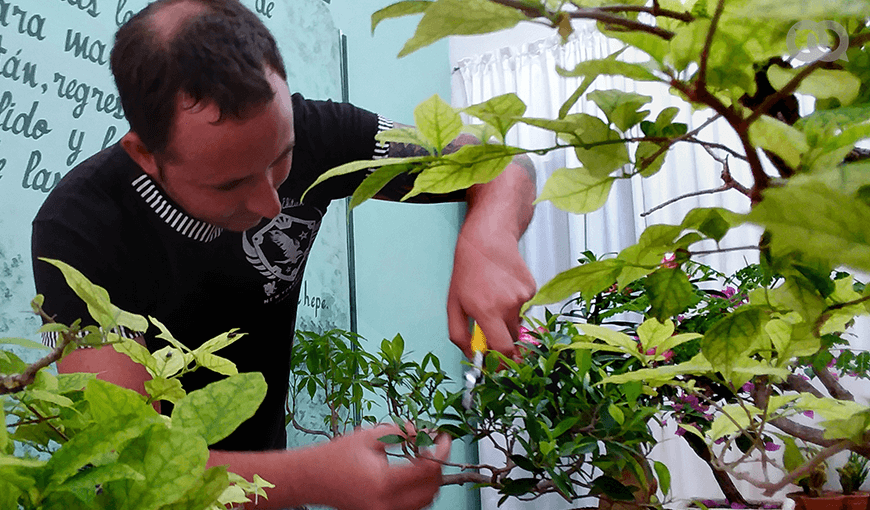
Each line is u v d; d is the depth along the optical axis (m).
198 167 0.78
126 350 0.33
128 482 0.22
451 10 0.18
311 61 1.71
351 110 1.18
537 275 2.30
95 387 0.25
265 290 1.13
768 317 0.25
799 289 0.23
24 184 1.15
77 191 0.90
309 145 1.11
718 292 1.07
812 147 0.19
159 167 0.82
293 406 1.43
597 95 0.24
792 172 0.21
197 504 0.23
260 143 0.78
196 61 0.71
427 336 2.15
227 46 0.73
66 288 0.83
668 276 0.28
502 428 0.76
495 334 0.61
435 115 0.24
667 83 0.19
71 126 1.23
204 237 1.03
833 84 0.21
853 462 1.12
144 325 0.30
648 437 0.70
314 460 0.62
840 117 0.19
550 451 0.67
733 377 0.37
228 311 1.08
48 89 1.19
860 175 0.15
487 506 2.18
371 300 1.91
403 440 0.68
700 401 0.83
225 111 0.73
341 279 1.74
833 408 0.36
